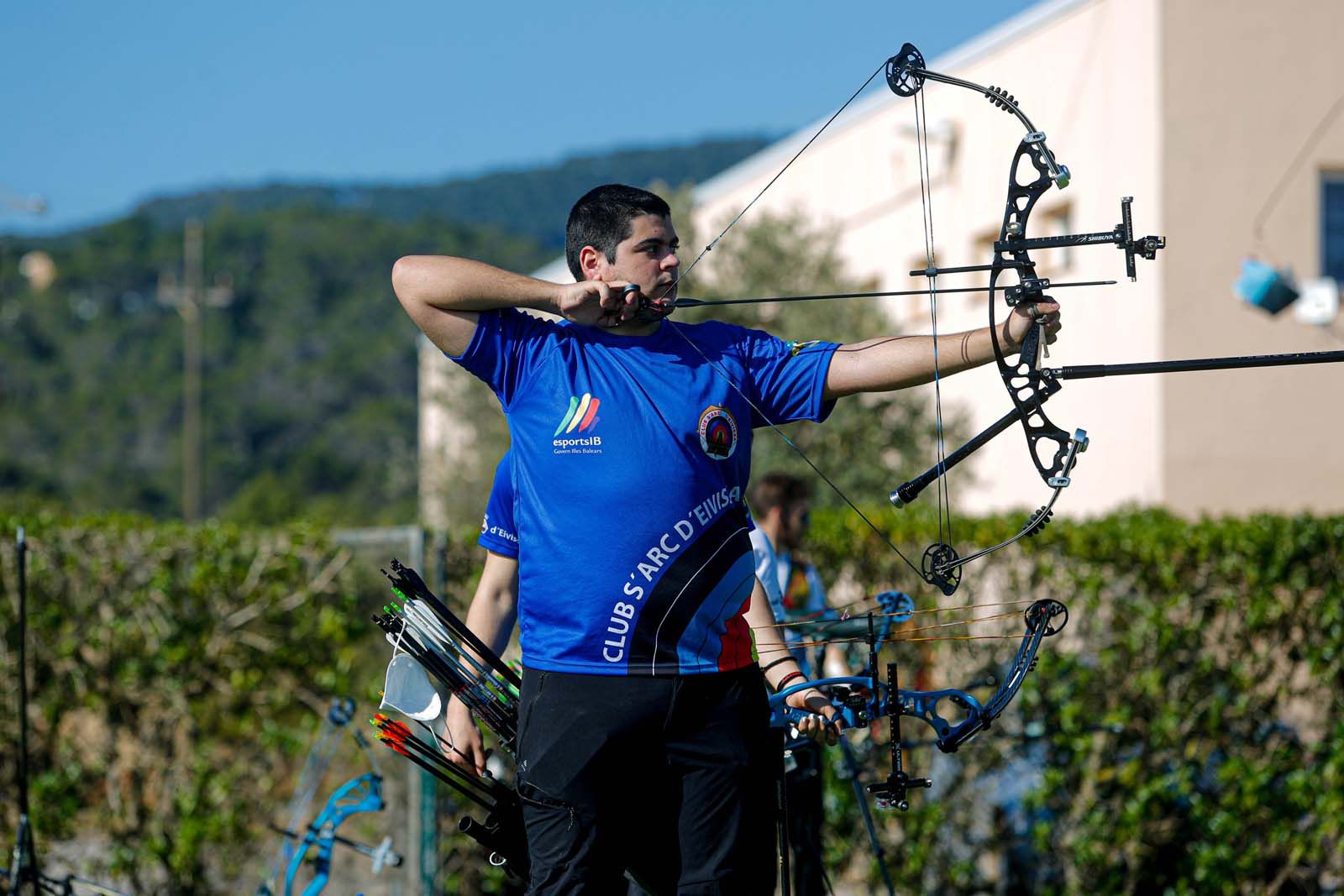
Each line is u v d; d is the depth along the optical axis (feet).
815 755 34.96
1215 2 87.97
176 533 50.65
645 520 20.66
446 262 21.34
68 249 495.82
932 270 20.70
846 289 94.63
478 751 24.02
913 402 86.48
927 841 50.03
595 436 20.83
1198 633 50.01
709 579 20.81
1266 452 89.61
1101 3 91.56
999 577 50.62
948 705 50.26
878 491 83.15
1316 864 50.85
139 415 428.15
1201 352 88.43
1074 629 50.21
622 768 20.92
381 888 50.42
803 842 34.78
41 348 455.22
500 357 21.47
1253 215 88.43
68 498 393.29
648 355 21.40
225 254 489.26
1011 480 101.65
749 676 21.48
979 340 20.92
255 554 50.90
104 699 50.21
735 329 22.53
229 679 50.88
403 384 448.65
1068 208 96.63
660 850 21.66
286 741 50.78
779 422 22.47
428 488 162.40
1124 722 49.19
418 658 23.47
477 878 49.52
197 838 49.93
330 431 427.74
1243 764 50.11
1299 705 50.96
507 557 24.45
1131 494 91.66
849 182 121.08
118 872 50.16
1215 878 50.26
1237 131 88.38
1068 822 50.29
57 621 49.90
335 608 51.11
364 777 33.12
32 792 49.42
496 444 142.92
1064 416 97.60
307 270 483.92
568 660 20.89
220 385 440.86
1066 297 96.63
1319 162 89.10
